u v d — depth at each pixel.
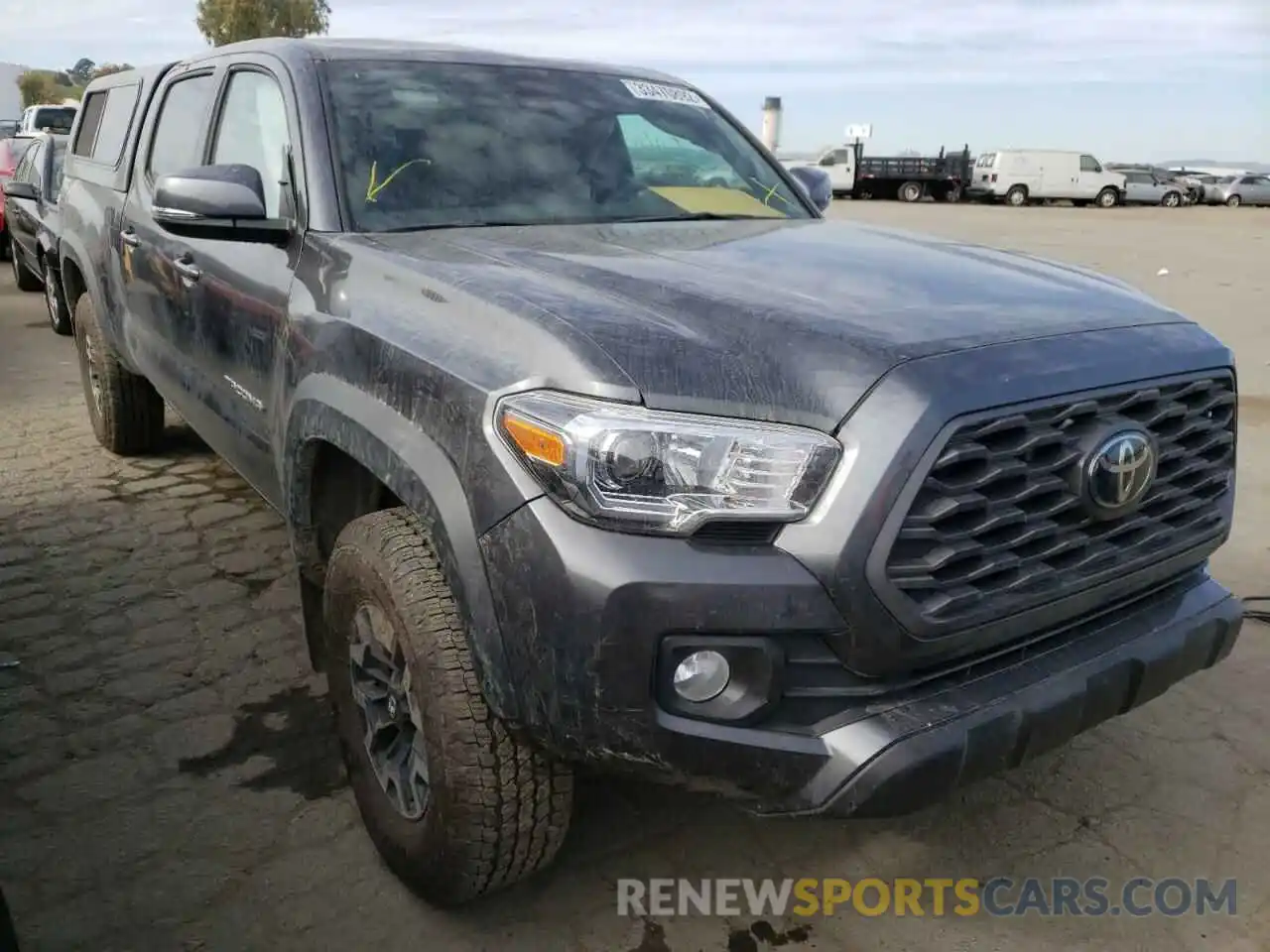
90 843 2.62
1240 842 2.75
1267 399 7.56
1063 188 39.50
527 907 2.46
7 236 12.22
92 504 4.84
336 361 2.44
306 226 2.84
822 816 1.89
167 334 3.89
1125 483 2.08
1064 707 2.07
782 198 3.70
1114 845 2.74
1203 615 2.39
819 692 1.92
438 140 3.10
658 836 2.73
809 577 1.82
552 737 1.92
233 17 43.28
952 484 1.88
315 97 3.03
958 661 2.03
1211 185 42.62
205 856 2.59
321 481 2.68
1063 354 2.04
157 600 3.91
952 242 3.06
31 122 18.73
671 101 3.81
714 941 2.39
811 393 1.86
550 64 3.64
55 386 7.01
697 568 1.80
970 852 2.71
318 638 2.89
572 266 2.39
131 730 3.10
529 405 1.90
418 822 2.33
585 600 1.81
